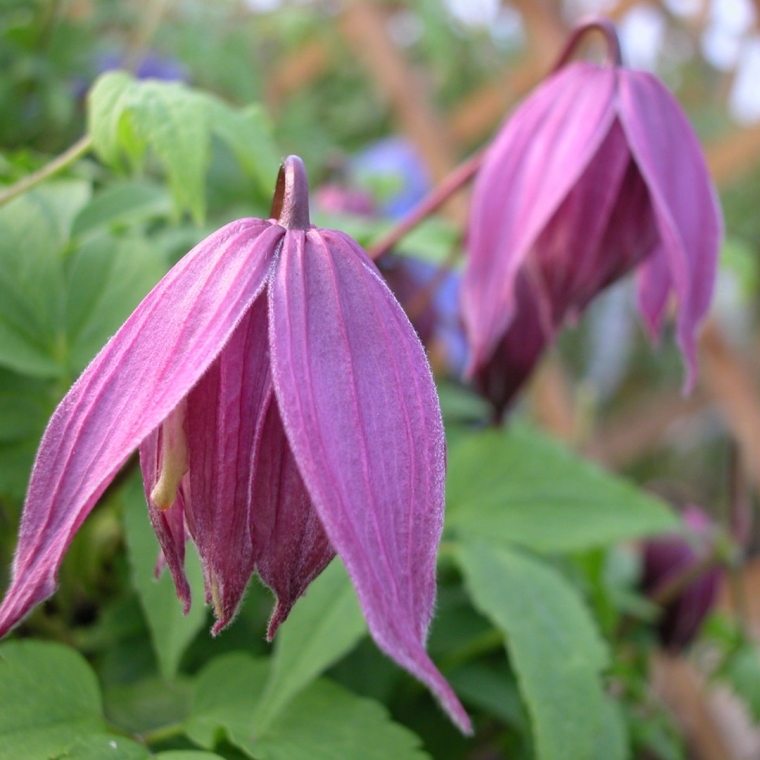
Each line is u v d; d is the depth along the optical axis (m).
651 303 0.17
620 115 0.15
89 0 0.27
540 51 0.36
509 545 0.19
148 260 0.16
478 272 0.16
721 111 0.46
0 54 0.23
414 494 0.09
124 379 0.09
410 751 0.13
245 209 0.23
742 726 0.36
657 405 0.50
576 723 0.14
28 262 0.15
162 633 0.14
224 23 0.29
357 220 0.23
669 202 0.14
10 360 0.15
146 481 0.10
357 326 0.10
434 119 0.41
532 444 0.20
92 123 0.15
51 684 0.13
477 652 0.19
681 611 0.24
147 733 0.14
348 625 0.14
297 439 0.09
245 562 0.10
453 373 0.26
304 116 0.35
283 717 0.14
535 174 0.15
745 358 0.41
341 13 0.41
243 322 0.10
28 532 0.09
